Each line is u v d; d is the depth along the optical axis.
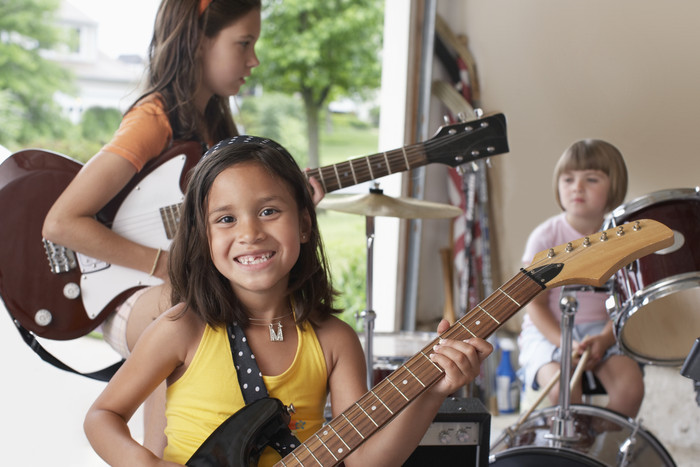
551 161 3.31
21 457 2.55
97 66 10.12
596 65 3.10
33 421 2.79
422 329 3.73
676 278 1.70
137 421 2.71
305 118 11.20
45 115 10.05
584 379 2.40
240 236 1.30
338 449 1.19
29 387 3.02
